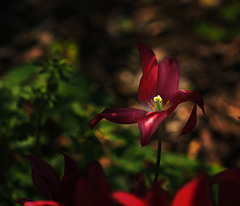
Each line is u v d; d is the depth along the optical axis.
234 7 6.96
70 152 2.86
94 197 1.07
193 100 1.61
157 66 1.75
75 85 3.41
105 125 3.12
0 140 3.00
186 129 1.66
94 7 7.34
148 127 1.56
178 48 6.32
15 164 3.05
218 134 4.64
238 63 5.89
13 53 6.22
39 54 6.06
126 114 1.65
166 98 1.78
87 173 1.26
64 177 1.35
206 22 6.77
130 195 0.99
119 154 2.86
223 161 4.38
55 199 1.33
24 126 2.78
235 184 1.29
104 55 6.20
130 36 6.67
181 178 2.70
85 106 3.09
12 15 7.24
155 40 6.57
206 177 0.94
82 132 2.90
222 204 1.31
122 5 7.40
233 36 6.46
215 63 5.95
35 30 6.75
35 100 2.71
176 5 7.35
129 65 6.00
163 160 2.84
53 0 7.52
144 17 7.07
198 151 4.45
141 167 2.77
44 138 3.26
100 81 5.61
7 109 2.98
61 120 2.95
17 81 3.29
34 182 1.39
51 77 2.68
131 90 5.53
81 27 6.80
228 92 5.33
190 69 5.82
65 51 3.68
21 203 1.29
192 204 0.95
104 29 6.77
